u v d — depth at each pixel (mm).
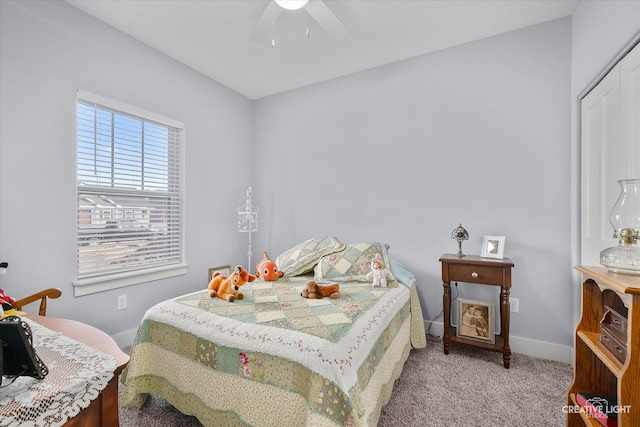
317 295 1740
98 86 2123
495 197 2303
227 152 3227
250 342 1250
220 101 3139
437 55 2518
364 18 2115
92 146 2135
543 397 1655
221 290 1725
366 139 2842
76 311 2018
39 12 1830
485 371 1931
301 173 3221
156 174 2578
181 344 1437
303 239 3211
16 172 1746
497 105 2297
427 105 2561
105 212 2221
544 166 2148
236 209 3342
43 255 1862
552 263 2123
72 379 718
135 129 2410
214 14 2080
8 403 626
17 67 1744
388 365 1536
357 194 2889
